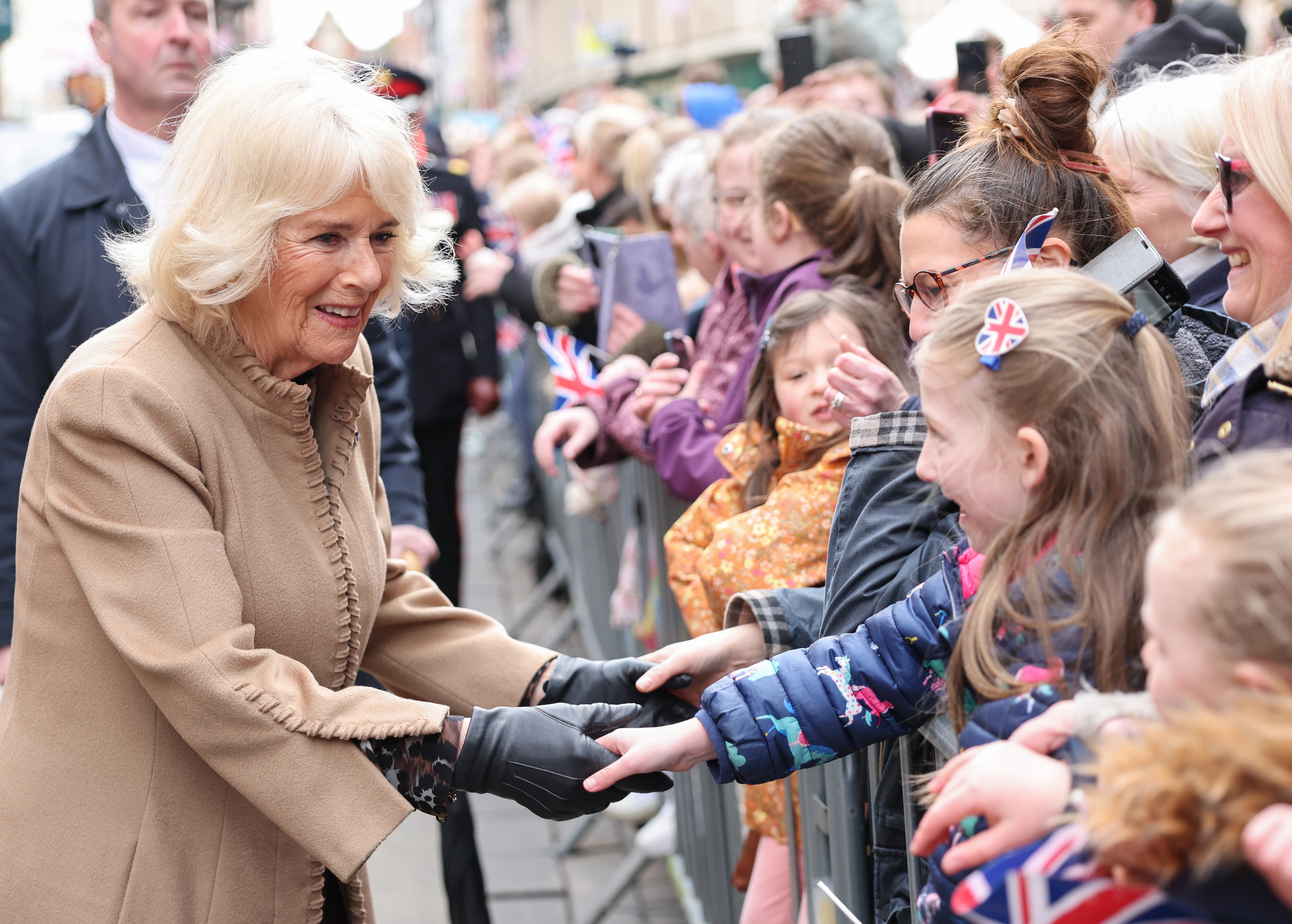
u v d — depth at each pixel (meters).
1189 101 2.02
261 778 1.49
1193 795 0.85
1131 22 3.59
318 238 1.56
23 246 2.59
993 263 1.68
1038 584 1.23
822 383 2.09
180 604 1.50
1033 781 1.05
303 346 1.62
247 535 1.62
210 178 1.54
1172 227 2.04
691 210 3.54
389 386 3.07
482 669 1.85
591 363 3.34
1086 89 1.71
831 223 2.41
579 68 20.41
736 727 1.49
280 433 1.66
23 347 2.59
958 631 1.38
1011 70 1.75
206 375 1.61
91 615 1.57
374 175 1.55
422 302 1.88
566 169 8.80
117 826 1.58
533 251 5.48
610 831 3.99
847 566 1.64
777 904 2.24
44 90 10.05
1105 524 1.23
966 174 1.71
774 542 2.02
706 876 3.07
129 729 1.59
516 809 4.19
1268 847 0.82
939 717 1.45
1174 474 1.25
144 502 1.51
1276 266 1.44
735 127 2.86
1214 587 0.88
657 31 17.33
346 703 1.54
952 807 1.08
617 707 1.61
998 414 1.27
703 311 3.67
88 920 1.56
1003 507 1.29
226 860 1.62
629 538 3.55
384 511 1.98
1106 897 0.91
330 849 1.49
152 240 1.62
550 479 5.84
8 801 1.58
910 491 1.65
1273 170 1.39
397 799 1.50
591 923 3.34
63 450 1.52
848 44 5.71
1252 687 0.87
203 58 2.81
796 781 2.11
